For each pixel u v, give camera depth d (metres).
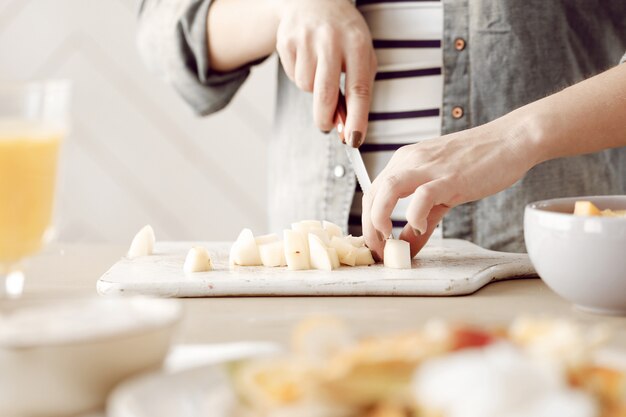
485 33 1.41
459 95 1.42
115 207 2.52
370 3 1.43
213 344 0.71
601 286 0.77
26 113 0.67
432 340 0.47
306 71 1.26
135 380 0.51
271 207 1.62
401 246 0.99
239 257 1.02
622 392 0.45
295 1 1.30
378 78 1.43
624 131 1.03
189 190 2.50
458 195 0.98
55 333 0.52
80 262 1.15
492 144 1.01
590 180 1.46
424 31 1.42
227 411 0.46
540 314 0.82
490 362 0.42
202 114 1.61
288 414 0.44
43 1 2.44
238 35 1.45
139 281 0.92
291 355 0.54
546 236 0.79
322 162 1.51
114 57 2.46
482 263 1.01
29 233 0.69
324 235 1.05
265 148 2.46
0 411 0.52
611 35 1.47
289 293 0.92
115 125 2.49
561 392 0.41
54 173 0.71
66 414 0.52
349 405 0.45
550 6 1.42
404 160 1.03
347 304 0.88
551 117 1.02
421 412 0.43
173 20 1.52
